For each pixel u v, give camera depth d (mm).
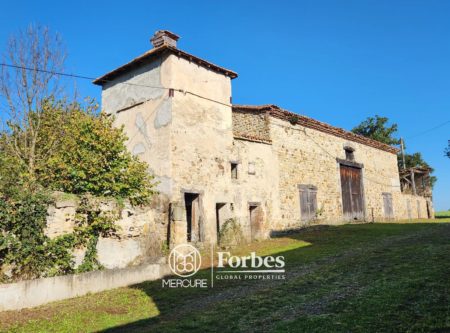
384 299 6496
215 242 13688
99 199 9898
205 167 13906
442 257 9336
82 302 8008
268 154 16656
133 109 14609
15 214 8062
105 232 9836
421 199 31578
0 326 6508
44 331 6336
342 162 21562
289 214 17078
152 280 9953
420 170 33250
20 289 7617
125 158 12430
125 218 10344
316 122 19547
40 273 8266
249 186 15508
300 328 5531
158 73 13898
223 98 15266
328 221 19453
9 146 12875
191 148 13555
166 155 12984
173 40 14648
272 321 6059
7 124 13188
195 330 5949
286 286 8266
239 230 14391
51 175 11469
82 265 9117
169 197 12625
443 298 6188
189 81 14000
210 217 13672
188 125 13625
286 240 14953
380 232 16031
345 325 5469
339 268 9438
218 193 14188
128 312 7297
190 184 13242
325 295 7250
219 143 14648
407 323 5277
